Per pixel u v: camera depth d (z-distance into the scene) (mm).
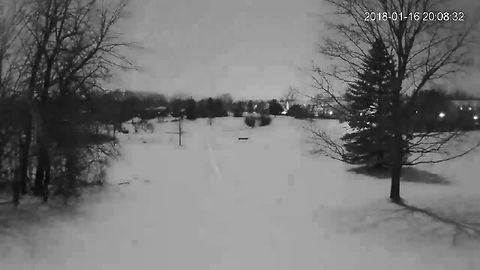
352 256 10781
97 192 21000
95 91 19109
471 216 13414
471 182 22562
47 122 16922
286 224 14398
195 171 33000
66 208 16812
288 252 11367
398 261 10203
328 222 14297
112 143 23484
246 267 10359
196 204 18531
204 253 11391
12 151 15867
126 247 11922
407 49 14859
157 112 97938
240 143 60719
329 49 20688
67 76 17812
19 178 16562
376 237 12195
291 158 38812
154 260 10898
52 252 11453
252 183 25609
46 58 17047
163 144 61969
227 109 114688
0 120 15328
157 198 19984
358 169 29031
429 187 21078
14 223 14094
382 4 15039
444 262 9922
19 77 16141
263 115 89562
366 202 16984
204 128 85250
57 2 17281
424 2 14352
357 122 17891
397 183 16547
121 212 16484
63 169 17891
